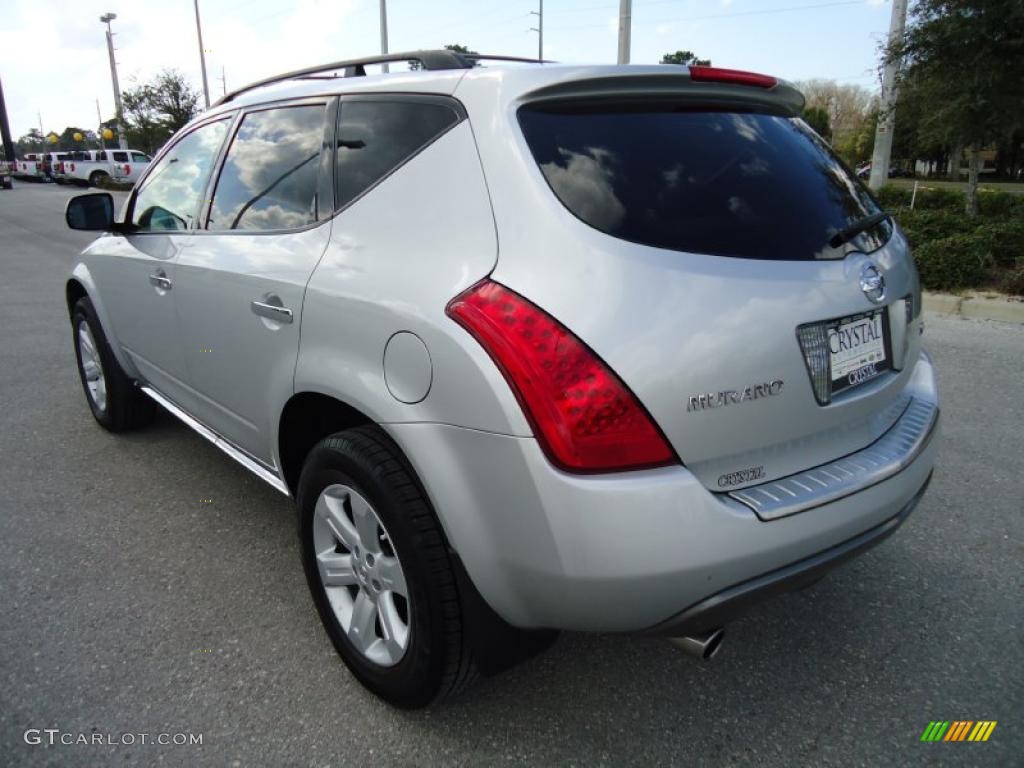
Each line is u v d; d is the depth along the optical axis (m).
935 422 2.52
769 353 1.89
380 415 2.06
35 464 4.15
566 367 1.72
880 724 2.29
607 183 1.92
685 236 1.91
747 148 2.20
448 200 2.06
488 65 2.36
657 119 2.13
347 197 2.41
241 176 2.99
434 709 2.33
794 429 1.98
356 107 2.49
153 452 4.32
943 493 3.74
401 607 2.28
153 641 2.65
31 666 2.52
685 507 1.75
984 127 11.05
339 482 2.25
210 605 2.87
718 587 1.81
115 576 3.06
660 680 2.48
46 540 3.34
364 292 2.14
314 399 2.49
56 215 21.70
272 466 2.87
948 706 2.36
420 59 2.55
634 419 1.73
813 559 1.97
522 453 1.75
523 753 2.17
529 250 1.84
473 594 1.99
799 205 2.16
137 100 44.34
